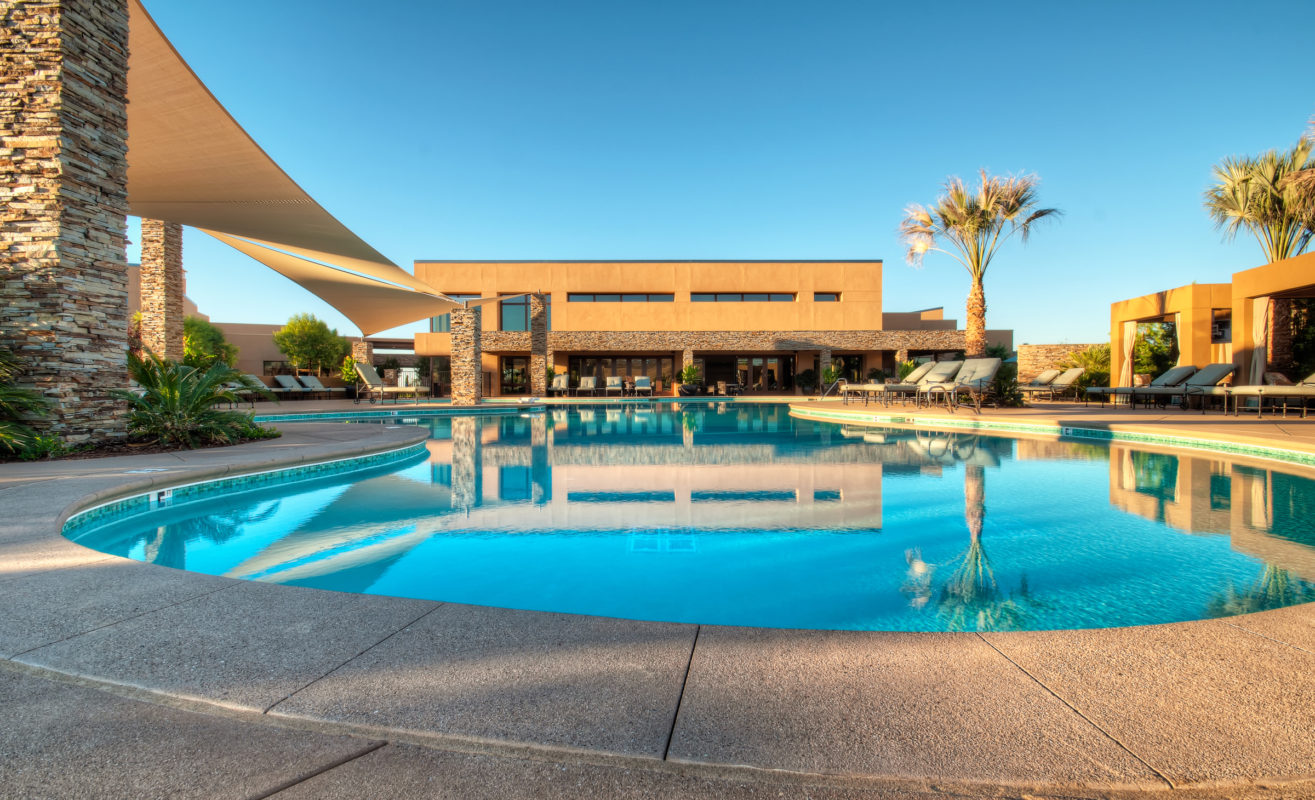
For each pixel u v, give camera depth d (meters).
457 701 1.35
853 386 14.10
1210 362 13.69
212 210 9.02
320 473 5.73
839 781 1.10
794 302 24.12
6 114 5.60
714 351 23.47
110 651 1.60
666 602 2.47
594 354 25.19
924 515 3.89
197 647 1.63
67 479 4.23
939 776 1.10
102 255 6.03
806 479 5.21
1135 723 1.25
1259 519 3.71
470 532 3.57
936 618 2.29
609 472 5.69
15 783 1.09
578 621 1.80
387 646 1.63
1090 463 5.91
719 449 7.38
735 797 1.06
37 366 5.62
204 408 6.60
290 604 1.94
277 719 1.31
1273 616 1.83
